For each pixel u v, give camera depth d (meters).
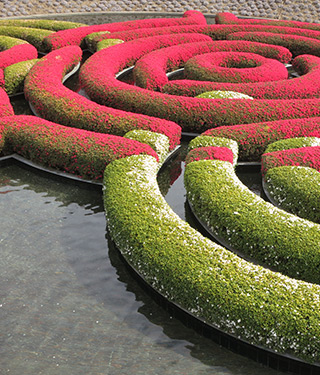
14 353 8.16
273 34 24.25
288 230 9.77
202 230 11.18
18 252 10.53
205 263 9.03
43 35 23.55
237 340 8.27
